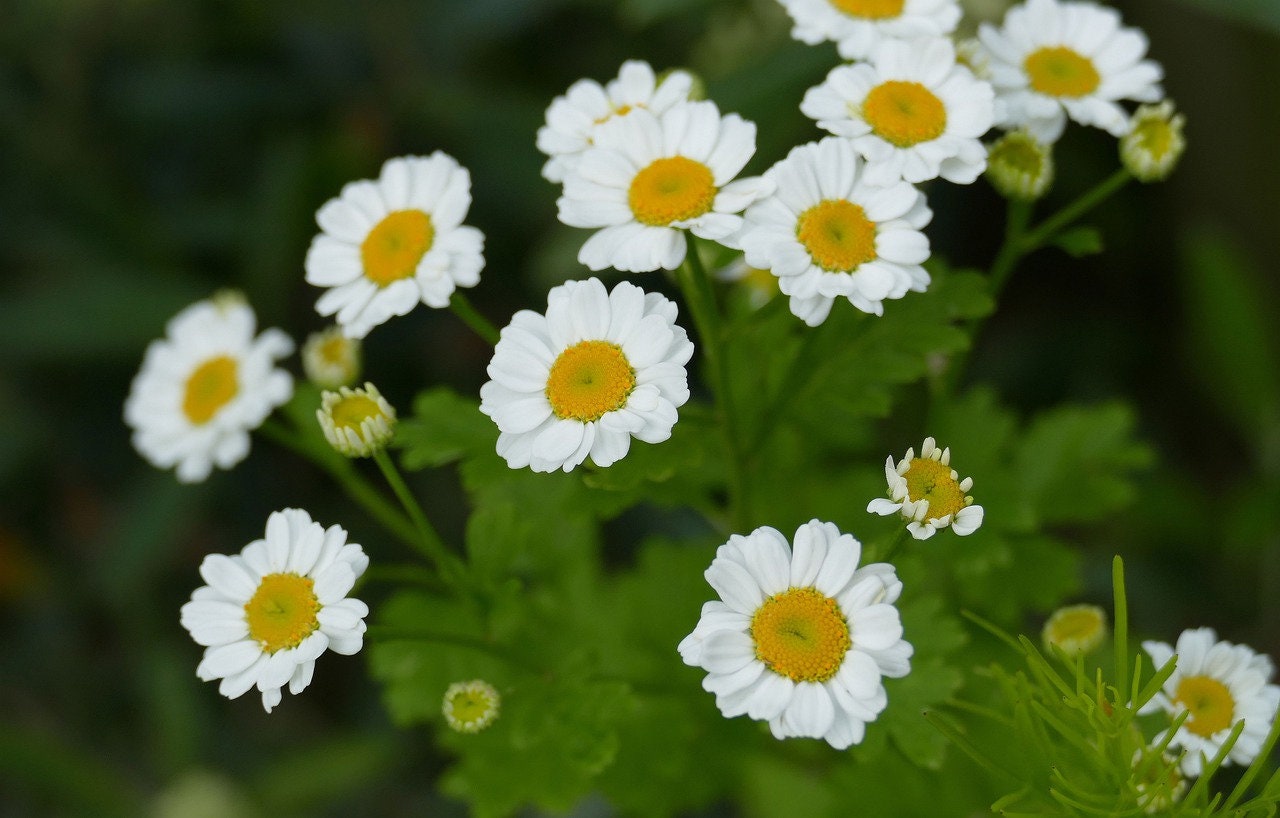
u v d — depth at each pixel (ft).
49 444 1.51
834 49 1.24
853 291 0.97
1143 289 1.56
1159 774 0.94
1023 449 1.15
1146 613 1.37
